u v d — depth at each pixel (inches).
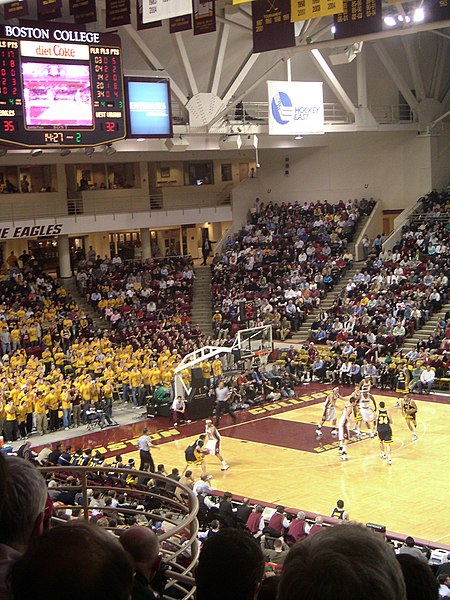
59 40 1124.5
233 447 1037.8
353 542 71.8
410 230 1761.8
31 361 1284.4
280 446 1031.0
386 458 949.2
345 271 1712.6
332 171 1962.4
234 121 1549.0
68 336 1471.5
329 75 1600.6
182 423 1184.8
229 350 1256.2
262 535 630.5
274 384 1296.8
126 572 71.1
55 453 830.5
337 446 1019.9
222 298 1711.4
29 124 1115.9
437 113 1839.3
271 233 1899.6
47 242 1902.1
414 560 95.4
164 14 896.3
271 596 95.5
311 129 1509.6
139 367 1314.0
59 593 68.5
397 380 1285.7
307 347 1437.0
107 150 1407.5
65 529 73.6
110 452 1039.0
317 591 68.2
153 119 1237.7
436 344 1337.4
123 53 1407.5
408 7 1131.9
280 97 1461.6
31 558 71.0
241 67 1456.7
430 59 1808.6
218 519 641.6
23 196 1785.2
